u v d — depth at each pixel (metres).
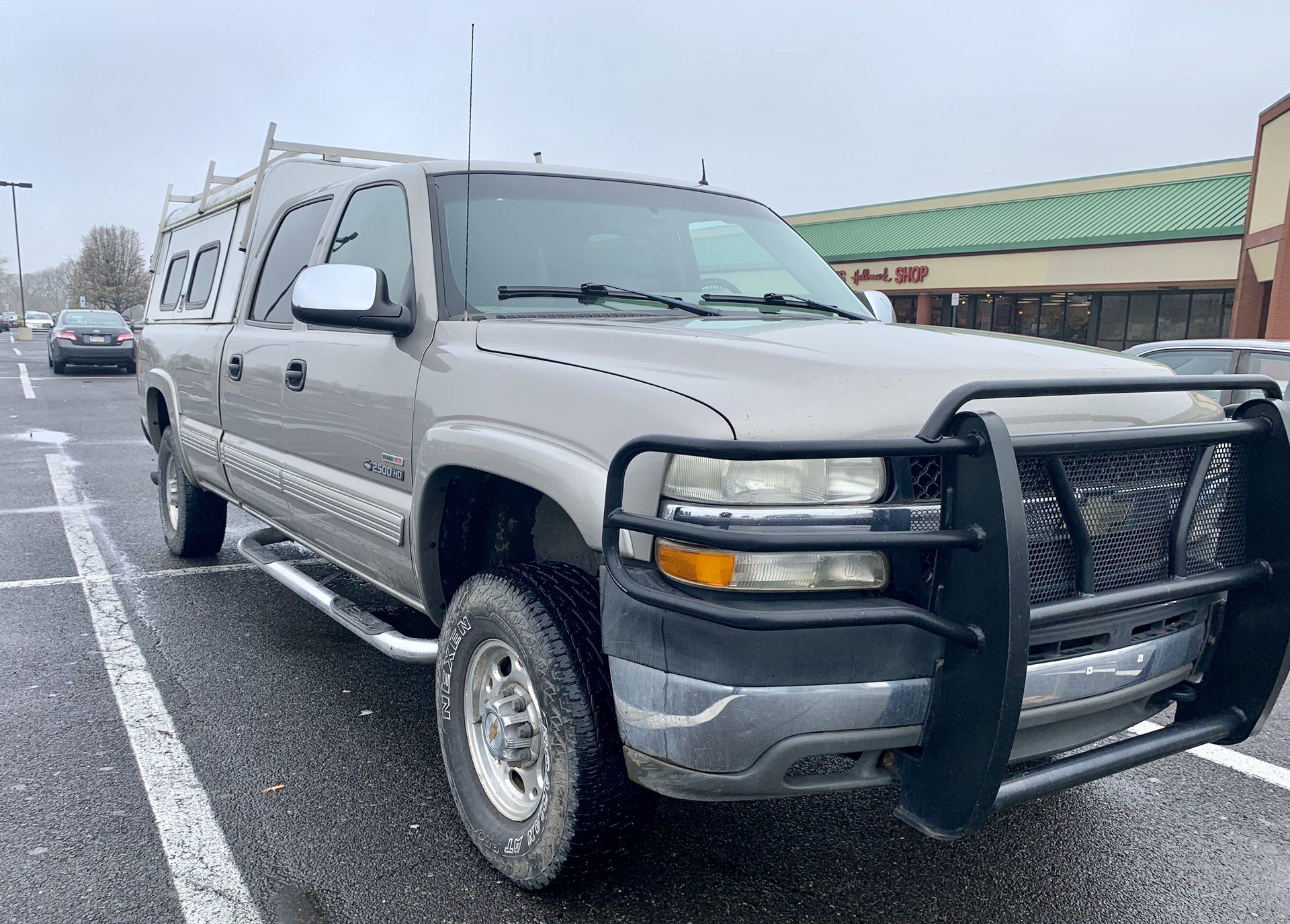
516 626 2.50
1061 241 30.62
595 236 3.45
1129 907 2.68
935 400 2.14
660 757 2.13
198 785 3.24
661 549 2.09
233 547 6.54
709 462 2.05
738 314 3.13
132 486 8.95
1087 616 2.17
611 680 2.21
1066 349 2.71
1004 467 1.91
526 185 3.51
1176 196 31.14
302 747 3.54
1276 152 22.55
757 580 1.99
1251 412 2.50
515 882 2.62
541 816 2.50
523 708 2.65
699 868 2.83
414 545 3.01
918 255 34.50
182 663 4.36
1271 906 2.69
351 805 3.12
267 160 4.90
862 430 2.04
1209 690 2.56
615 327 2.68
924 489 2.12
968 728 1.97
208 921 2.51
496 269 3.18
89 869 2.74
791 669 1.97
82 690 4.04
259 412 4.22
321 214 4.09
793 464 2.04
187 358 5.27
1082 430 2.26
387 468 3.17
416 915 2.55
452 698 2.86
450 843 2.91
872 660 2.01
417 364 3.04
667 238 3.61
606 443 2.25
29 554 6.32
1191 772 3.54
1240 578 2.41
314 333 3.77
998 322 34.53
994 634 1.92
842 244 37.94
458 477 2.92
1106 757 2.24
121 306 77.88
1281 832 3.10
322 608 3.72
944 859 2.91
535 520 3.06
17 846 2.85
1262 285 24.33
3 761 3.39
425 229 3.19
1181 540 2.37
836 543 1.90
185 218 6.38
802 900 2.68
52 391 18.78
